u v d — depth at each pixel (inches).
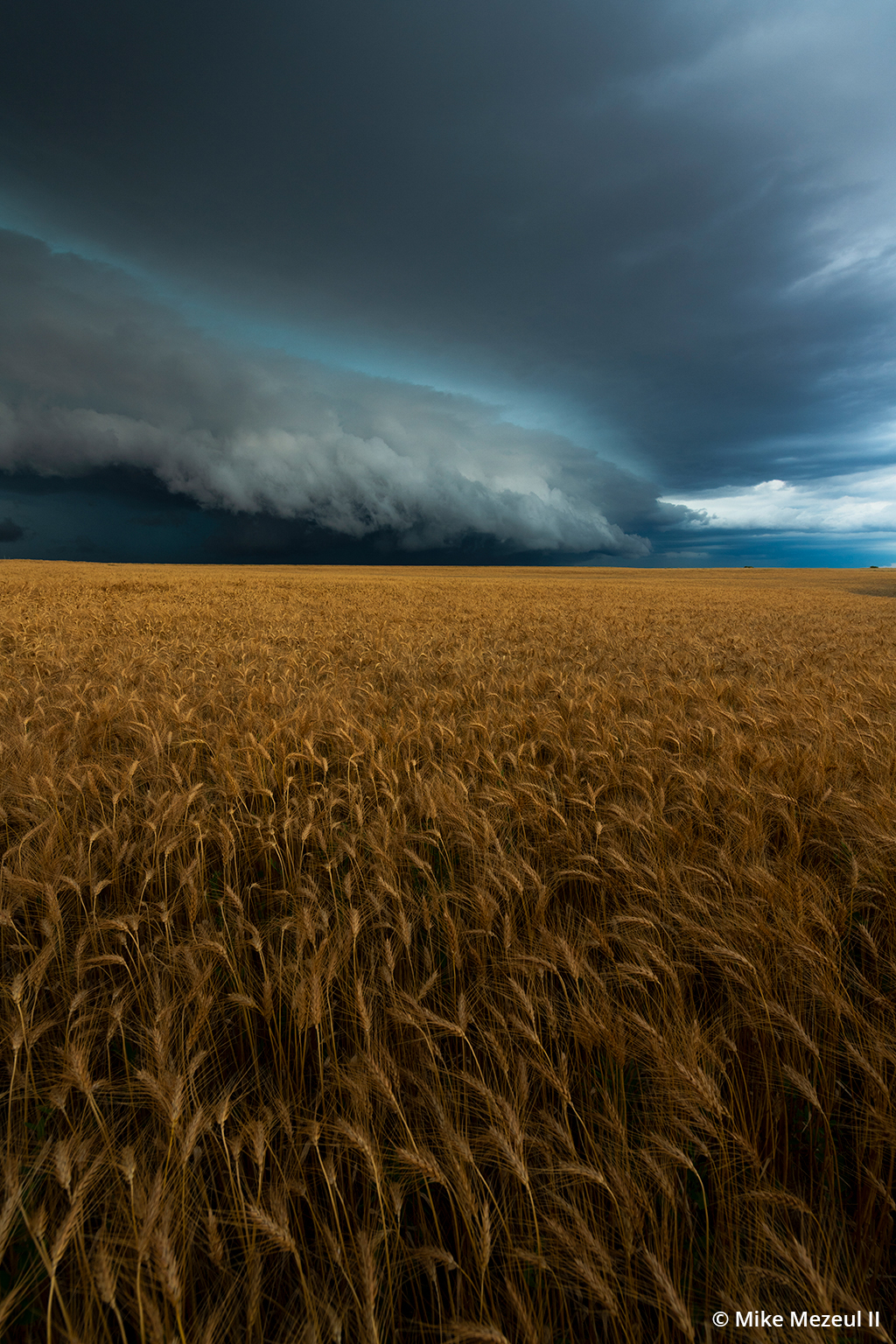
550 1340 54.7
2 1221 56.7
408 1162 62.3
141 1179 65.0
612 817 140.6
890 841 112.5
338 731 193.8
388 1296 57.6
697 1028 79.1
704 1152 67.4
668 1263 61.1
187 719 198.2
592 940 100.2
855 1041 82.4
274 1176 67.9
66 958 98.1
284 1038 90.6
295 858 135.6
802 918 95.3
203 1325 55.7
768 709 247.8
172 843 118.7
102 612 649.0
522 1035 83.0
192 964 86.8
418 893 119.0
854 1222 68.1
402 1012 78.6
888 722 216.8
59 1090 69.2
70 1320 55.4
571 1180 66.2
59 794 138.1
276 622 603.5
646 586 1839.3
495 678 307.6
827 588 1946.4
